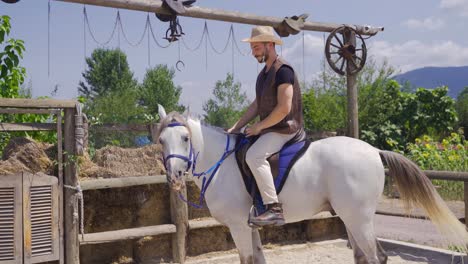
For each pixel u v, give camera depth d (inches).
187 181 227.5
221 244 233.9
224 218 161.3
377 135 604.1
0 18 265.4
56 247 187.2
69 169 189.8
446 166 410.6
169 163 147.2
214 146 162.4
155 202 219.1
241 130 177.3
